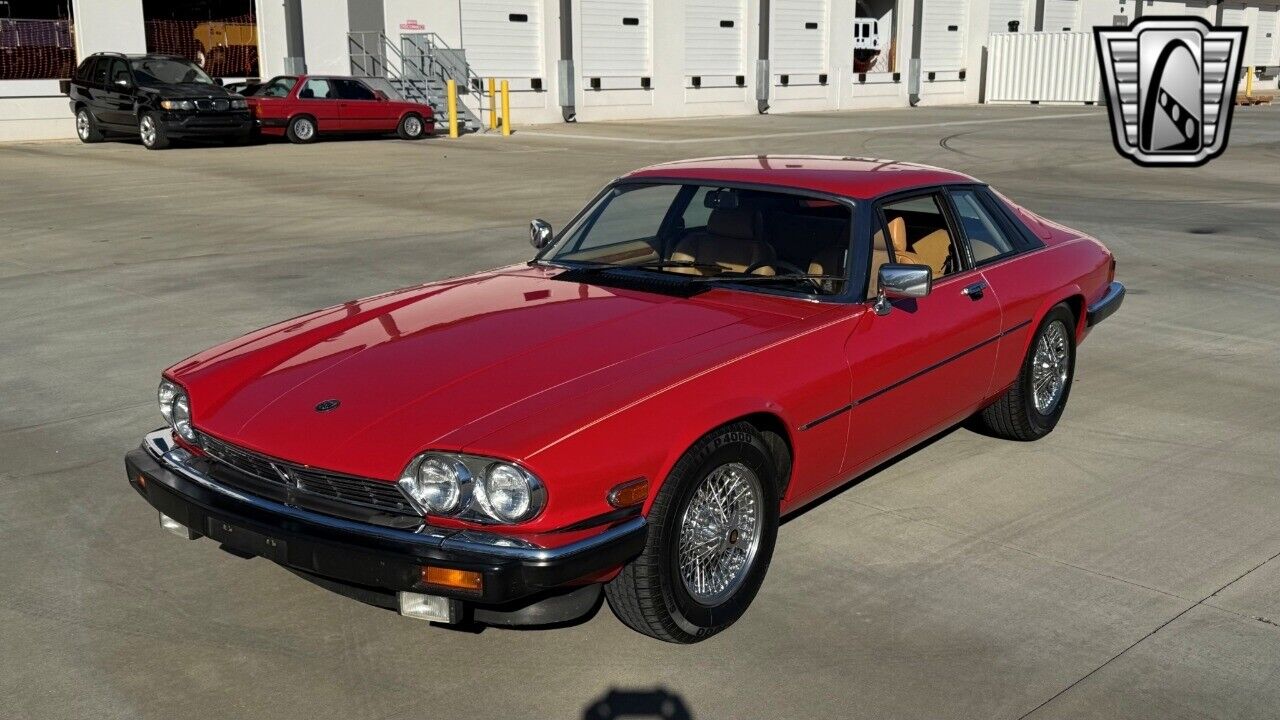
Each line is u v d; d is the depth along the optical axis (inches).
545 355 142.2
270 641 142.3
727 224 176.9
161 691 130.7
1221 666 136.3
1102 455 211.6
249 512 130.1
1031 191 618.5
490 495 120.0
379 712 126.6
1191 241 456.4
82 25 918.4
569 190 618.5
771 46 1376.7
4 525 177.5
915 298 173.9
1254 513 183.9
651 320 154.4
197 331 301.4
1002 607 150.7
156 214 522.0
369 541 122.0
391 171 711.7
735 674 134.4
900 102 1552.7
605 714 126.3
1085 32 1535.4
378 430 127.6
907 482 196.5
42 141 906.1
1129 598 153.6
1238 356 285.6
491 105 1074.1
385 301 173.2
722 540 142.3
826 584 157.3
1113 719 125.3
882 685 132.0
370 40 1056.2
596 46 1215.6
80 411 234.2
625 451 126.0
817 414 151.5
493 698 129.6
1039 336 208.8
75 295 347.3
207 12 983.0
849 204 171.6
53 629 144.8
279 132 908.0
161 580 159.2
